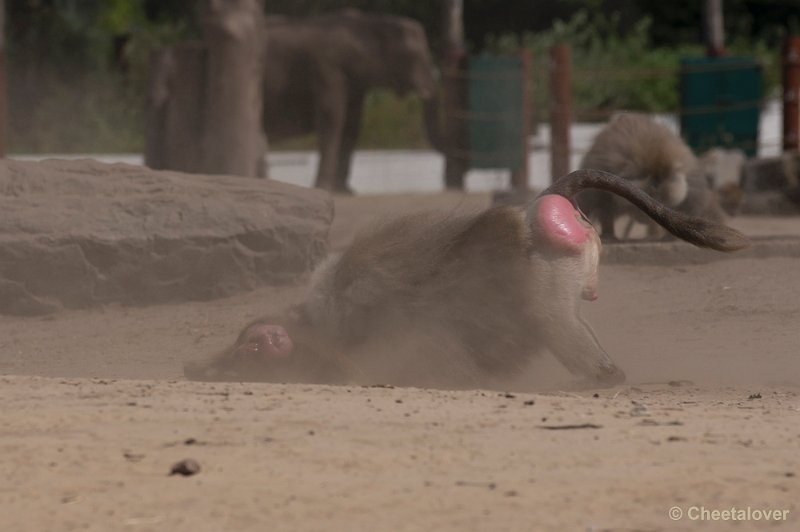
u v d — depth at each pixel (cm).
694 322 1728
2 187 1977
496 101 4291
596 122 5825
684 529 718
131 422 970
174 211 1988
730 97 4241
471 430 950
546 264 1262
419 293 1248
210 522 732
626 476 826
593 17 7056
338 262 1291
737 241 1327
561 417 1005
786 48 3678
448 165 4503
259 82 3172
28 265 1892
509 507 757
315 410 1016
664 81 5941
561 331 1267
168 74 3875
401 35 4472
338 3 6481
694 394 1227
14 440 916
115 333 1753
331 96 4412
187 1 6562
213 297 1994
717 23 5334
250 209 2025
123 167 2083
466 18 7088
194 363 1293
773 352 1524
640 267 2128
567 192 1362
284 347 1241
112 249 1931
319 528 719
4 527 730
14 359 1594
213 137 3116
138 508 760
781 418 1038
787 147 3688
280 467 845
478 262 1254
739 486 805
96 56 5800
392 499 772
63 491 796
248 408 1023
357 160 5134
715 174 3419
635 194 1357
